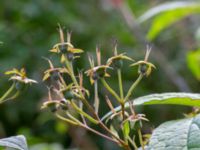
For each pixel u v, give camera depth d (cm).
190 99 219
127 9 782
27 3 899
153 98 222
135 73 840
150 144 205
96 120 231
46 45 841
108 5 916
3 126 835
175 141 204
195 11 535
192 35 831
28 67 816
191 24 839
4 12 897
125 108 249
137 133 251
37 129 826
